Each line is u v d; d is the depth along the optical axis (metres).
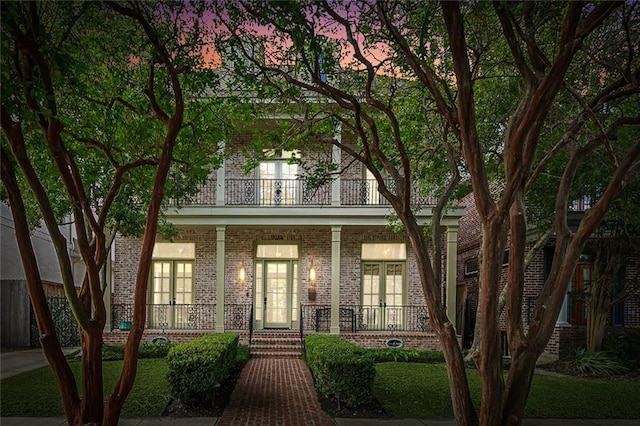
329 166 8.05
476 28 6.81
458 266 16.94
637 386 9.16
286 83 8.17
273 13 5.41
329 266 14.65
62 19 5.37
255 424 6.32
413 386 8.60
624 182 4.79
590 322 11.40
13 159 5.56
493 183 12.89
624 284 12.07
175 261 14.73
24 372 9.73
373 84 9.43
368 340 13.13
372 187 14.29
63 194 8.54
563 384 9.24
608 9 4.64
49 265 16.80
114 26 5.96
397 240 14.75
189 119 7.24
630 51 5.82
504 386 5.10
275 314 14.62
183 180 9.27
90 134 6.76
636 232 10.76
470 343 14.37
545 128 8.17
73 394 4.67
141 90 6.37
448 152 6.93
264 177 14.53
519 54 5.14
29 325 14.05
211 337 9.79
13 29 4.17
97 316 4.77
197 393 7.02
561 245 5.11
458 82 4.73
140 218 10.40
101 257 5.36
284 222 13.66
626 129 8.64
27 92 4.39
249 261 14.66
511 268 4.98
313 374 9.15
